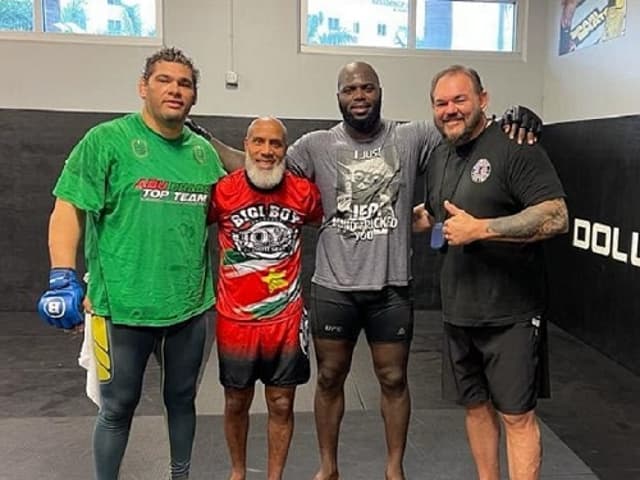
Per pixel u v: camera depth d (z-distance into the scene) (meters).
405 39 5.81
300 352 2.43
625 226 4.21
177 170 2.17
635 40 4.28
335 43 5.76
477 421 2.39
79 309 2.09
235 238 2.34
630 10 4.34
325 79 5.73
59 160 5.61
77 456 2.96
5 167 5.58
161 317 2.18
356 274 2.48
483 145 2.17
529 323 2.17
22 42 5.46
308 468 2.88
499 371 2.20
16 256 5.68
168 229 2.16
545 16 5.80
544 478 2.80
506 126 2.15
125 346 2.17
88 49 5.52
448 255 2.28
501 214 2.14
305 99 5.75
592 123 4.62
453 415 3.49
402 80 5.80
